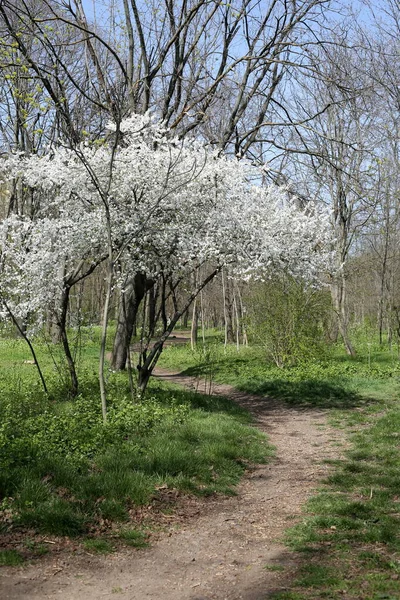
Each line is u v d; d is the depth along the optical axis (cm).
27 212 2048
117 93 1473
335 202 2500
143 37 1723
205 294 4109
